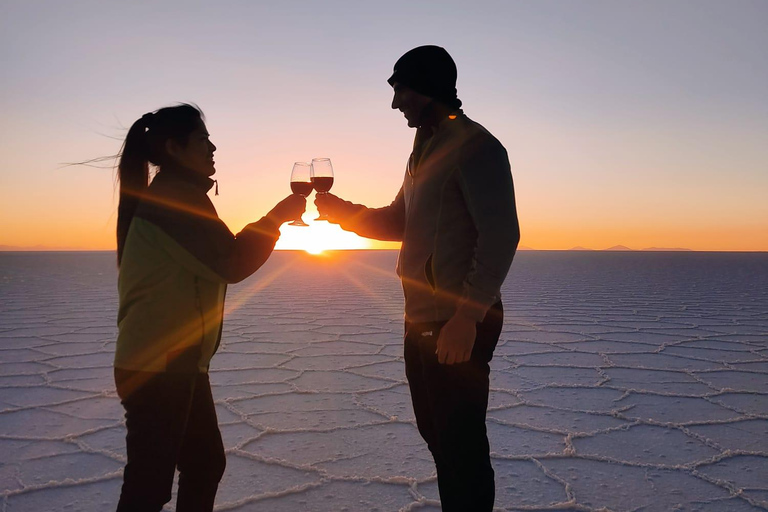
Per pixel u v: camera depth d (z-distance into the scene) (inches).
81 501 90.7
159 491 57.0
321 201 81.7
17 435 125.1
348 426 131.3
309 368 198.4
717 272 1166.3
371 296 535.2
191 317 58.7
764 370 197.5
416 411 69.1
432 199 63.1
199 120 64.2
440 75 64.2
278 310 402.0
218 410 145.3
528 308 411.5
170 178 61.0
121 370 57.9
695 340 263.3
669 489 96.3
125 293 58.8
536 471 104.5
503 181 59.0
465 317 58.9
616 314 370.9
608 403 153.3
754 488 96.7
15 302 465.1
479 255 58.9
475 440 61.8
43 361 211.9
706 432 128.3
